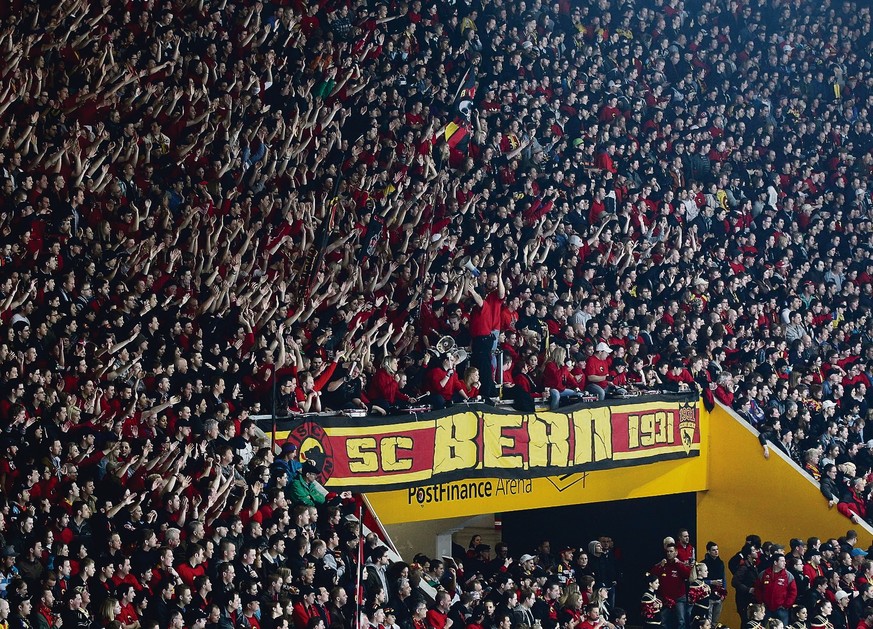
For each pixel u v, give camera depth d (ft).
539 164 225.76
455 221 208.64
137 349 154.10
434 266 196.13
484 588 167.22
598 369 190.29
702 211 237.66
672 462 200.75
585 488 191.83
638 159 240.94
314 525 149.28
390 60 230.68
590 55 254.68
